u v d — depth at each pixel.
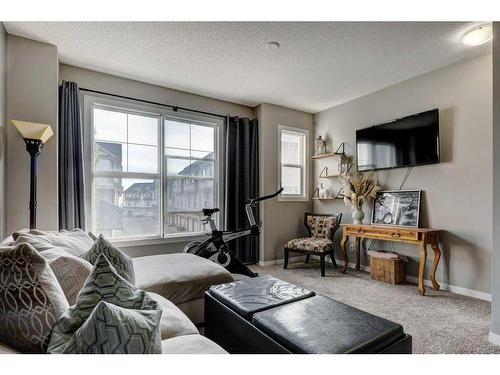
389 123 3.64
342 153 4.28
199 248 3.44
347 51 2.79
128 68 3.18
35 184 2.33
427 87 3.30
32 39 2.58
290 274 3.74
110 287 1.02
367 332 1.21
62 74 3.06
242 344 1.43
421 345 1.90
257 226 3.84
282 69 3.20
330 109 4.60
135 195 3.54
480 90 2.88
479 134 2.88
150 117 3.67
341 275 3.68
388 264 3.34
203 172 4.11
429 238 2.96
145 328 0.80
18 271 0.86
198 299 1.99
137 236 3.51
